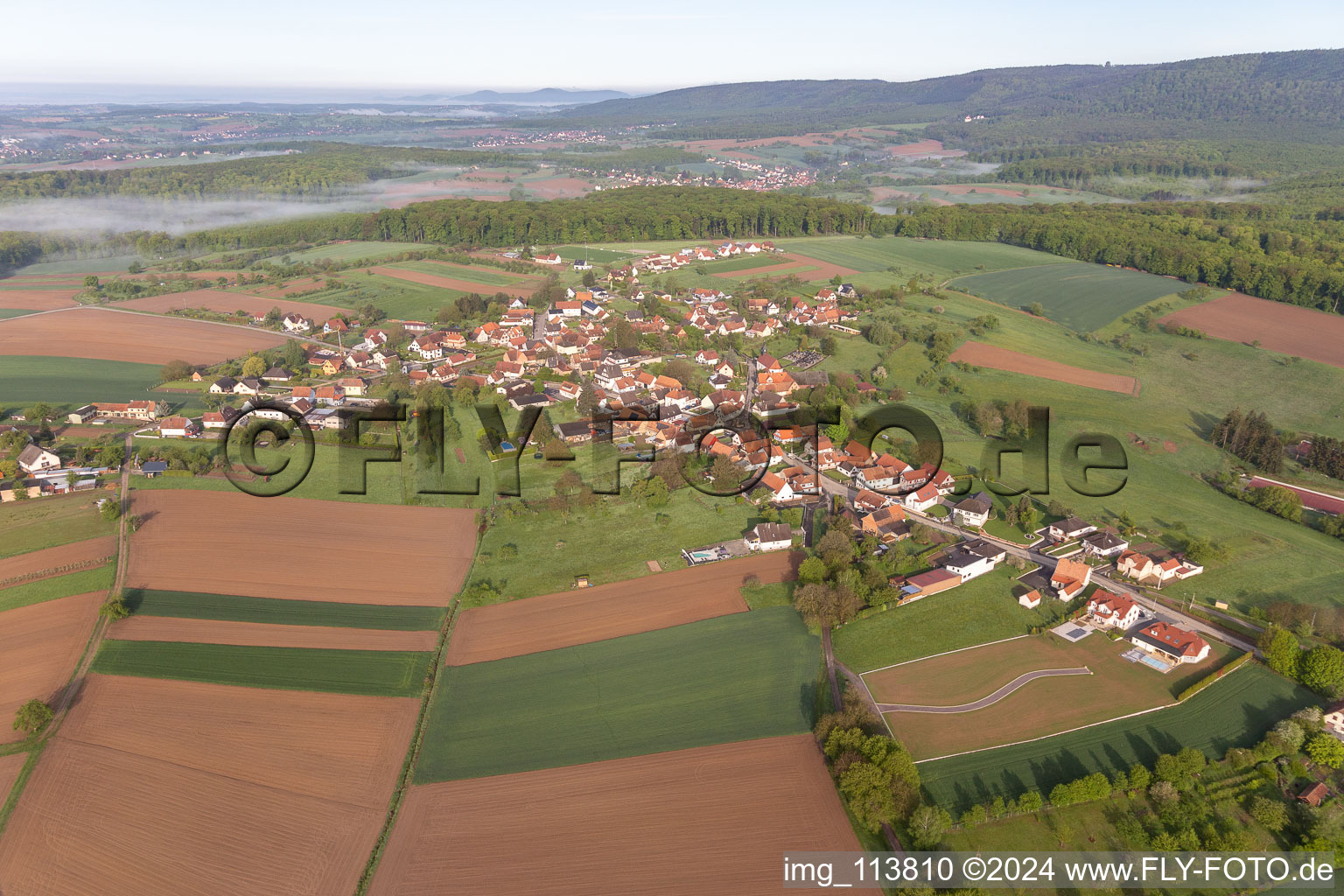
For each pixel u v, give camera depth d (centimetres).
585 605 12525
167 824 8631
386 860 8212
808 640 11650
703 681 10806
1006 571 13488
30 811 8800
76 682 10769
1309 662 10612
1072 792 8744
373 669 11075
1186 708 10288
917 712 10244
